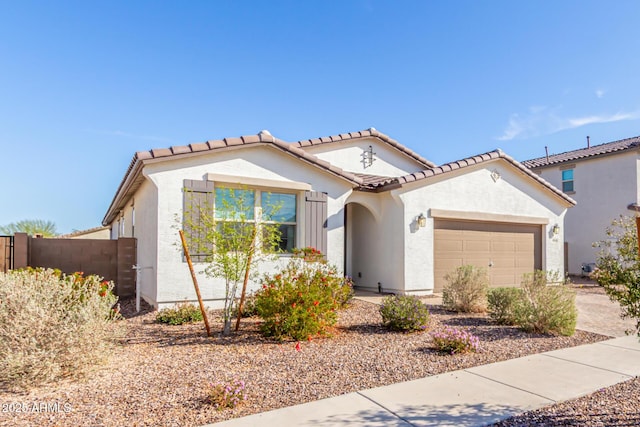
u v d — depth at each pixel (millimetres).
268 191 11516
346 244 15516
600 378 5582
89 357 5500
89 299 5824
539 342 7562
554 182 23094
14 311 5184
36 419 4207
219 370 5770
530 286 8852
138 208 12992
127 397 4781
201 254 10148
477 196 14812
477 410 4504
